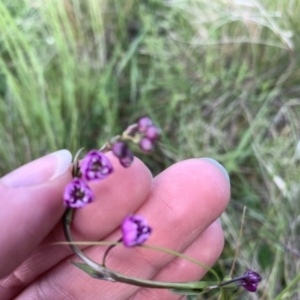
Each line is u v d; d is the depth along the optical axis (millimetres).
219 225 156
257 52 247
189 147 217
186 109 227
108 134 213
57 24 212
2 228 112
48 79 225
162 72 246
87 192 96
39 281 140
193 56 249
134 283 100
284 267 188
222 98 232
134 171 122
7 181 118
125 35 252
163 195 129
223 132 229
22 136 208
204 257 149
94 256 130
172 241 130
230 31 255
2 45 234
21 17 241
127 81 240
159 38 254
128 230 91
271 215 199
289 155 216
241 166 218
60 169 118
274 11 256
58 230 126
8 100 219
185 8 260
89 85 224
